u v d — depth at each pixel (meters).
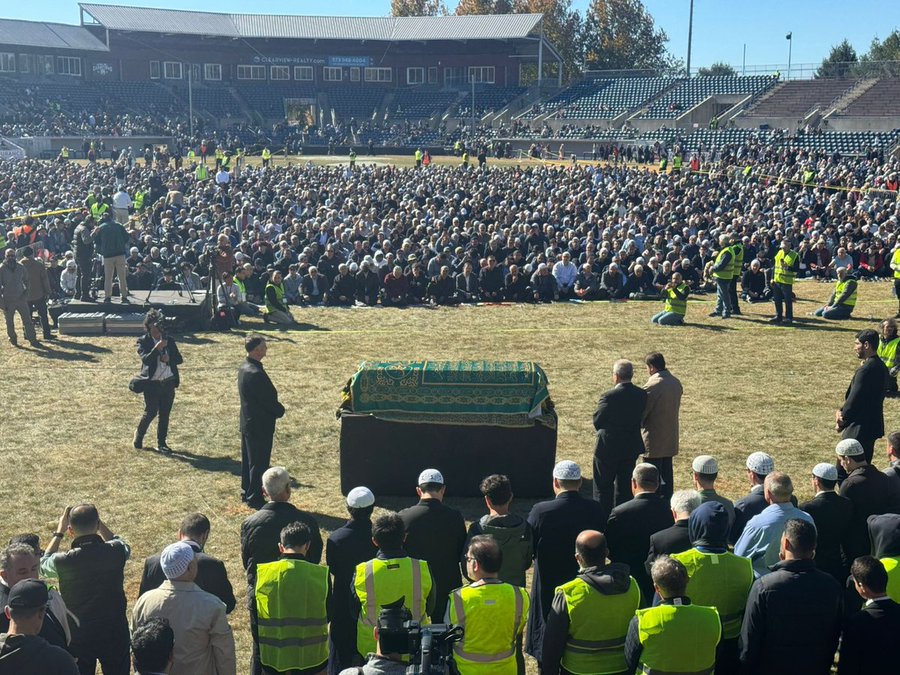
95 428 14.62
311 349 20.00
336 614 7.30
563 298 26.33
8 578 6.18
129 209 38.72
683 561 6.54
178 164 60.50
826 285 28.81
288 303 25.30
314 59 94.25
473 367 11.95
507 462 11.89
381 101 93.12
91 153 66.38
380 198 39.59
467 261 25.95
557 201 37.62
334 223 32.25
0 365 18.42
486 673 5.97
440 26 93.50
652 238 30.80
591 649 6.18
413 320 23.30
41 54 84.88
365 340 20.94
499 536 7.28
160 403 13.56
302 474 12.83
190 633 6.16
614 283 26.48
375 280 25.44
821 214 38.16
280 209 37.03
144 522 11.09
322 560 10.15
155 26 89.25
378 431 11.88
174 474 12.73
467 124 86.50
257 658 7.09
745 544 7.43
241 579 9.68
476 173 51.03
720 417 15.37
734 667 6.58
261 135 81.19
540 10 115.69
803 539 6.24
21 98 79.31
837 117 68.88
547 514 7.59
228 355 19.41
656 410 11.05
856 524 8.26
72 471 12.74
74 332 21.08
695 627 5.79
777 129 69.00
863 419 11.69
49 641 6.06
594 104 84.31
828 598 6.15
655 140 73.44
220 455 13.53
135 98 86.38
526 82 116.06
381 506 11.79
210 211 36.12
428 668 4.86
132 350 19.73
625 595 6.20
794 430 14.70
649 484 7.76
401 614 5.23
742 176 54.88
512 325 22.75
